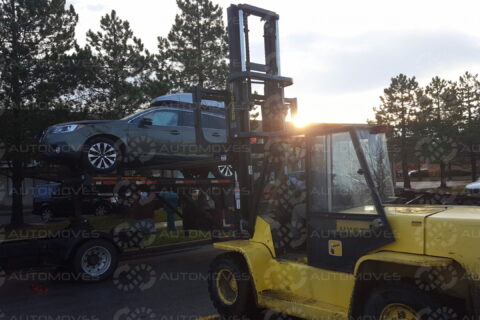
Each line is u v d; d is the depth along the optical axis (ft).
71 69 44.34
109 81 47.85
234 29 20.02
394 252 11.81
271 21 21.08
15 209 48.34
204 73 64.54
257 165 19.85
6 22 43.39
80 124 26.25
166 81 49.80
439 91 87.86
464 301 11.31
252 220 16.88
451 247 10.83
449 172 114.21
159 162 29.58
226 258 16.51
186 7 68.49
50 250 24.18
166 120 30.01
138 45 50.60
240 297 15.84
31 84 43.37
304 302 13.75
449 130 84.07
